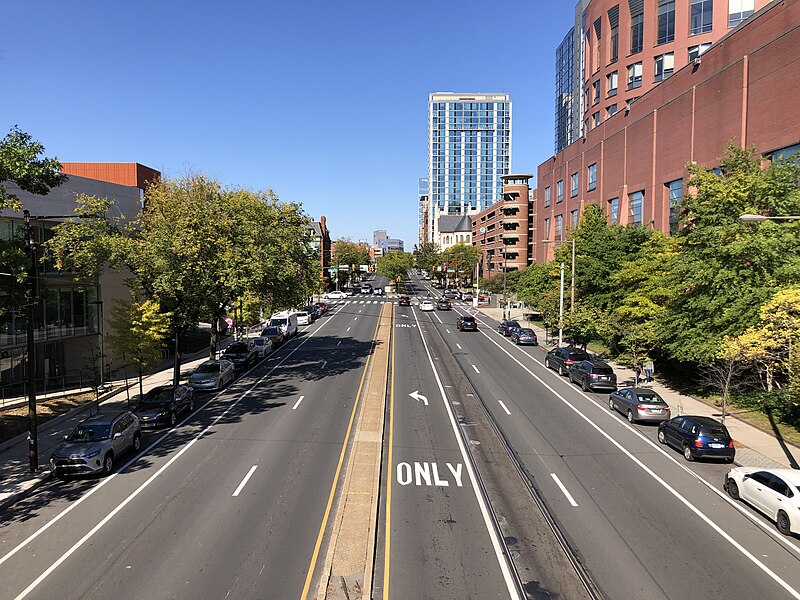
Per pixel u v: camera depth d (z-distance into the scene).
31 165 18.28
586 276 45.34
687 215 29.72
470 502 15.73
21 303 20.88
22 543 13.39
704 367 29.70
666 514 15.15
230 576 11.60
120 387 33.50
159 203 34.09
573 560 12.45
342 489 16.53
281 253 36.31
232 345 39.12
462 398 29.23
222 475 17.88
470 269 135.50
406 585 11.28
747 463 19.67
